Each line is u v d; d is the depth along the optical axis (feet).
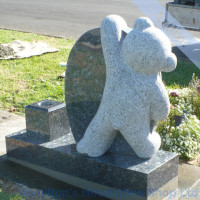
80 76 13.39
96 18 46.65
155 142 12.65
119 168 12.26
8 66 27.58
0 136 17.31
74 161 13.29
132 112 11.78
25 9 54.03
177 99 18.31
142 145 12.39
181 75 25.81
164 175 12.58
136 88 11.64
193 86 19.10
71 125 14.03
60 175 13.87
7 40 35.29
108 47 11.82
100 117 12.55
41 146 13.99
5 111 20.25
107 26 11.84
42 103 15.05
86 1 60.08
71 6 55.72
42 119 14.26
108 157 12.98
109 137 12.89
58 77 25.46
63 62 28.78
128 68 11.78
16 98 21.88
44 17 47.98
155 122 12.56
